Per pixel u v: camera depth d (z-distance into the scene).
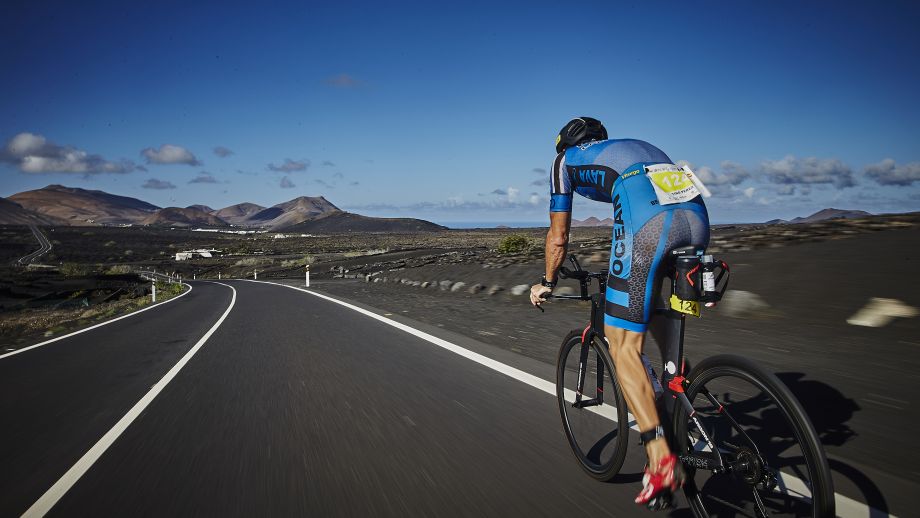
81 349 8.53
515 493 2.45
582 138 2.50
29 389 5.55
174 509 2.46
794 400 1.71
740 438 2.00
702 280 2.01
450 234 183.88
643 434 2.09
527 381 4.57
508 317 8.69
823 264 7.03
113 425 3.98
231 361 6.48
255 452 3.19
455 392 4.32
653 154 2.33
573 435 2.88
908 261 6.38
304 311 12.31
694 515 2.12
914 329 4.89
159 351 7.77
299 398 4.46
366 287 19.50
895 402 3.33
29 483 2.89
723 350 4.95
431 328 8.02
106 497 2.63
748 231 11.37
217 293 26.11
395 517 2.26
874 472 2.43
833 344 4.80
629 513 2.21
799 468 2.23
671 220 2.13
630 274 2.19
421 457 2.95
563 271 2.72
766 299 6.46
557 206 2.62
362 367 5.58
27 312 23.66
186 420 4.00
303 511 2.37
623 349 2.23
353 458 2.99
